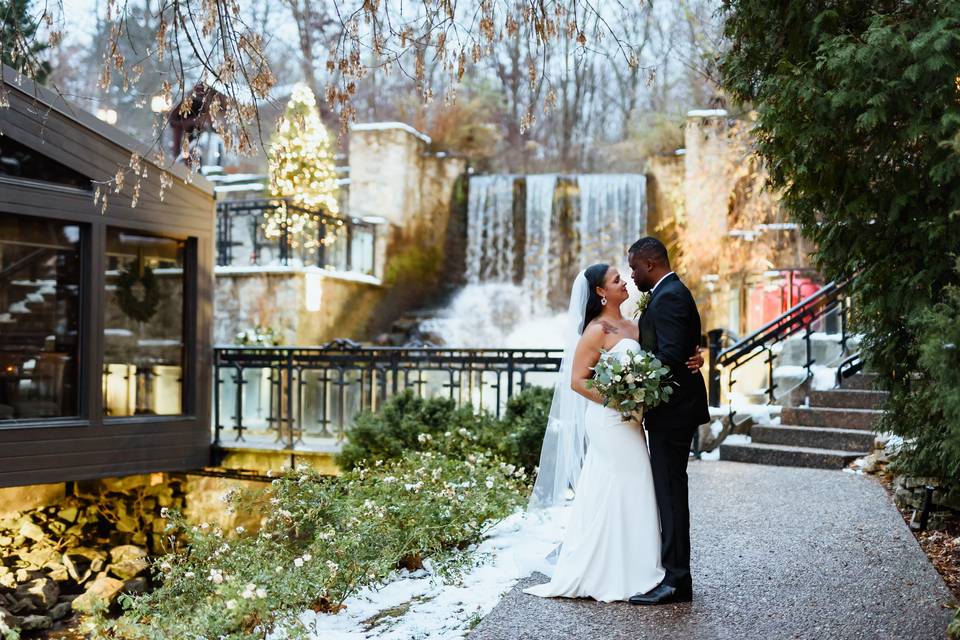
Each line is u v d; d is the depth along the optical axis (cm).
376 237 1733
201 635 379
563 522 548
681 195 1809
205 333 941
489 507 536
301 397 1001
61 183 805
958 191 355
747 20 422
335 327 1523
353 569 448
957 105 347
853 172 393
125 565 809
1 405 769
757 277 1452
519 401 761
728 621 355
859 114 369
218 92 443
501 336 1725
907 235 413
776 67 412
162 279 905
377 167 1803
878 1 388
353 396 1048
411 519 505
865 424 773
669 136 1967
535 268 1886
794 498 599
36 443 781
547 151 2575
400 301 1788
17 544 807
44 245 800
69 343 820
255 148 446
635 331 412
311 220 1501
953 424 308
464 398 1070
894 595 386
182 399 923
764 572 425
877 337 488
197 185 923
